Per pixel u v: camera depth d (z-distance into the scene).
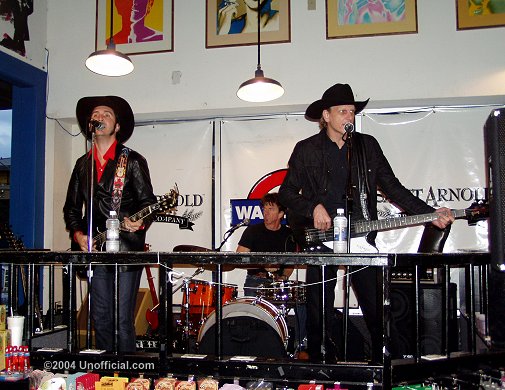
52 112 4.70
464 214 2.63
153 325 4.27
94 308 2.65
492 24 4.09
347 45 4.29
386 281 2.03
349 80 4.27
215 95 4.48
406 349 3.09
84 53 4.72
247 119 4.67
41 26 4.69
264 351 2.70
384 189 2.81
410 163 4.38
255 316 2.74
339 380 2.06
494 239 2.12
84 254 2.26
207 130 4.73
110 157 2.86
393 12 4.25
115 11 4.69
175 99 4.54
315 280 2.60
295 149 2.85
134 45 4.64
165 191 4.73
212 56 4.51
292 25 4.39
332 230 2.64
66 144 4.87
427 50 4.18
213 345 2.74
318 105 2.75
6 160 5.64
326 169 2.72
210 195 4.66
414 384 2.34
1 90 4.91
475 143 4.30
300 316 3.86
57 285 4.54
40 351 2.30
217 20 4.53
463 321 3.53
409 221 2.58
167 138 4.78
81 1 4.76
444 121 4.37
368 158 2.70
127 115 3.10
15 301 2.48
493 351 2.32
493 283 2.40
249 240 4.26
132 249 2.73
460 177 4.30
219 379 2.17
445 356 2.22
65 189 4.84
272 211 4.18
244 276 4.49
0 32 4.12
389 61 4.22
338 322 3.35
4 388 2.18
